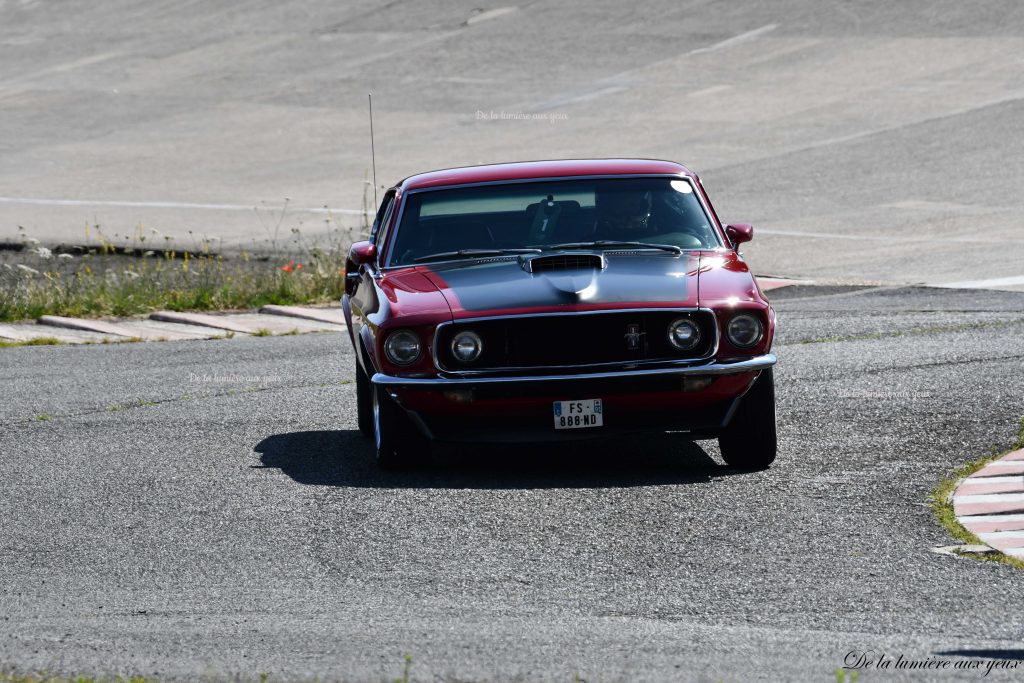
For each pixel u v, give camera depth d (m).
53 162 138.00
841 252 80.19
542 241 33.59
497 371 29.97
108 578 24.11
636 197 34.50
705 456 32.88
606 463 32.34
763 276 74.31
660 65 159.00
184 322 65.31
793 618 20.83
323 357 50.94
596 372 29.88
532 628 20.52
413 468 32.06
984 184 98.50
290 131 145.50
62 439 36.97
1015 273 69.19
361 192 115.62
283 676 18.28
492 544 25.48
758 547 24.77
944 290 65.06
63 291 70.81
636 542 25.31
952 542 24.77
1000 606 21.05
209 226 104.19
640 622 20.77
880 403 38.03
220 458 33.91
